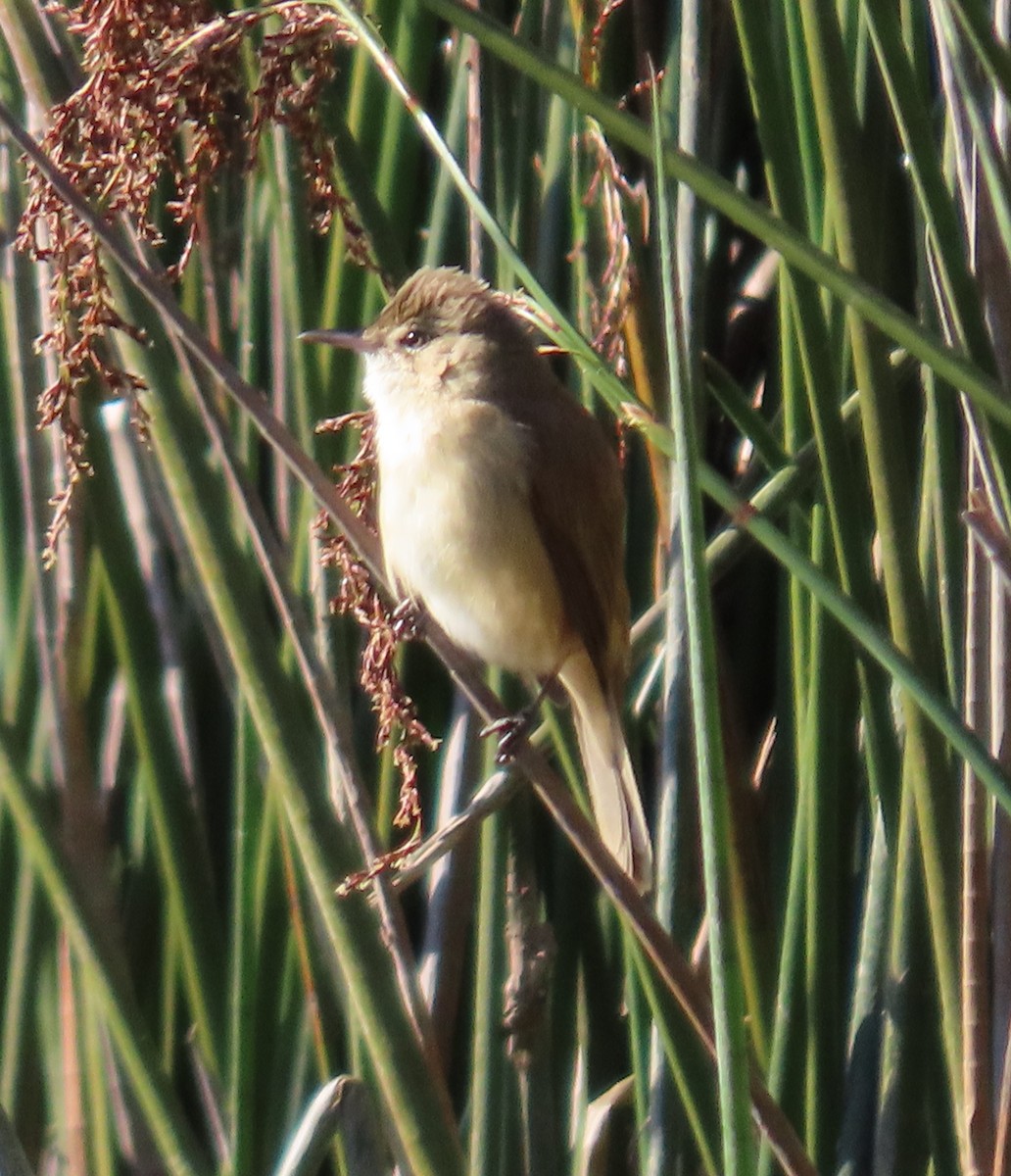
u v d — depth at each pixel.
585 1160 7.18
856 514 6.13
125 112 5.59
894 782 6.48
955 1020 5.68
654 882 7.32
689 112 6.82
